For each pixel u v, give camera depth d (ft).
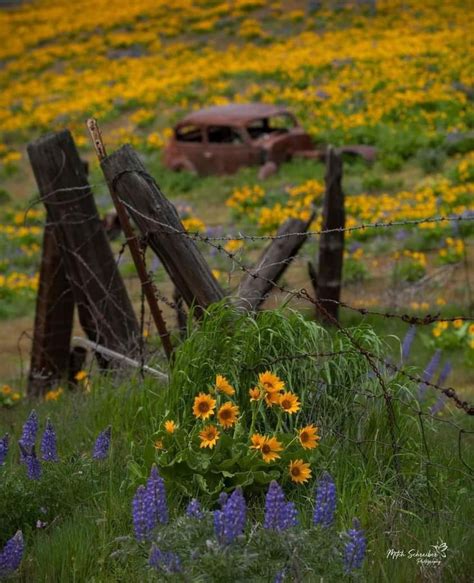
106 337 33.19
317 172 91.35
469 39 150.20
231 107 98.68
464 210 69.41
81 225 32.78
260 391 19.67
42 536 17.81
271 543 14.73
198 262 26.11
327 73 138.41
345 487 18.93
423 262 59.47
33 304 64.49
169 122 127.95
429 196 78.54
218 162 95.30
